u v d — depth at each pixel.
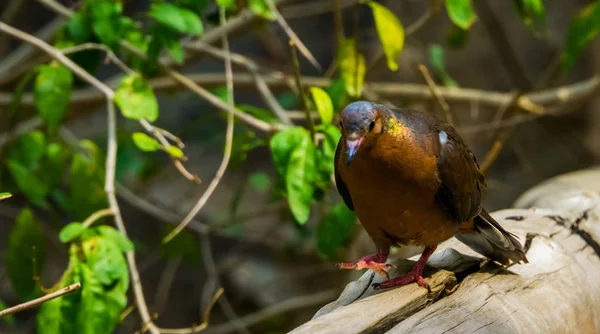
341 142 6.53
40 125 11.89
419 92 12.31
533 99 12.66
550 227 7.35
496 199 18.78
